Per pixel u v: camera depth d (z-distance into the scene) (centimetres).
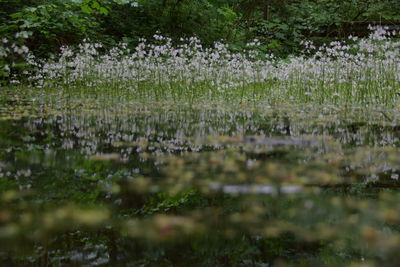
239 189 171
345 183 180
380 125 386
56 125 377
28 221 133
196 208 146
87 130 348
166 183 180
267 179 185
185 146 276
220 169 207
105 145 279
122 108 541
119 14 1225
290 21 1570
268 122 412
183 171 203
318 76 700
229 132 344
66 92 776
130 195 162
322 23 1536
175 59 732
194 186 175
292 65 757
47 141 293
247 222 130
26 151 254
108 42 1096
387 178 190
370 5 1491
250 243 113
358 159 232
